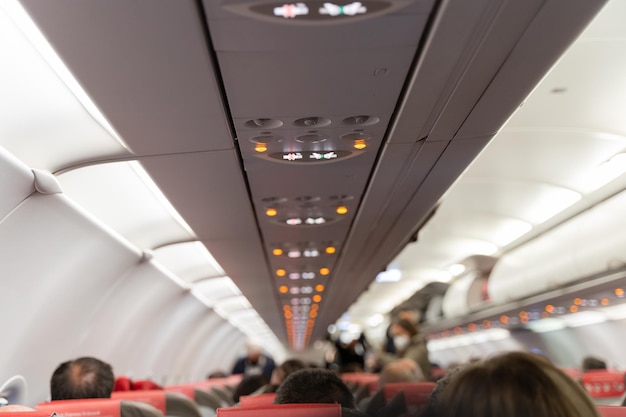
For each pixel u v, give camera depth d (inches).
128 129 163.5
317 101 149.6
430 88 143.8
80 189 227.0
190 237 330.3
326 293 544.1
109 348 346.6
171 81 135.4
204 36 118.2
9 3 125.6
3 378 226.1
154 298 383.9
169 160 188.4
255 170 202.4
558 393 68.1
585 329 486.3
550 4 111.1
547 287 414.6
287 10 109.0
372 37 120.7
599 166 305.0
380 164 200.2
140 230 295.4
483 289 580.1
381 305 954.1
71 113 171.5
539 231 420.2
